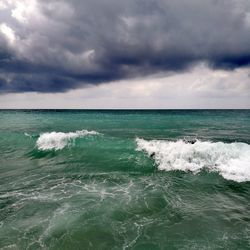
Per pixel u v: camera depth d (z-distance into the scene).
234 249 4.95
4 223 5.96
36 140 16.61
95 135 17.48
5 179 9.52
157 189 8.41
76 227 5.81
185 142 14.54
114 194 7.90
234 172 10.30
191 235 5.50
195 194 8.02
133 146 14.23
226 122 35.38
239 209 6.90
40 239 5.29
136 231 5.68
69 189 8.36
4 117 50.44
